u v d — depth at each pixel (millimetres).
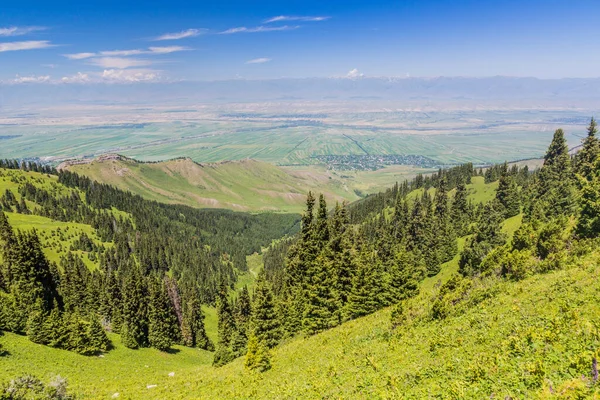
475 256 90062
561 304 24922
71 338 64688
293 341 58125
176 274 199125
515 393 16375
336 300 57750
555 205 93375
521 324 24984
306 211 68312
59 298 94062
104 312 99125
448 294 40250
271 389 34188
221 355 60750
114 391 46406
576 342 18891
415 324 37781
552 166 115375
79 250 177000
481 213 121250
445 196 141750
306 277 63938
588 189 52562
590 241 44062
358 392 24547
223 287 85750
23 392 34312
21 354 55938
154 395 43438
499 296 34188
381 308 57250
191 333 101688
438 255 105812
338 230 78750
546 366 17531
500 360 19922
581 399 14031
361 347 38188
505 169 120500
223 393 38250
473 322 29531
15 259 86875
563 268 36562
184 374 59031
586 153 102812
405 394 20797
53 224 194000
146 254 198875
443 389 19547
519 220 109188
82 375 55750
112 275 100875
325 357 39656
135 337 82188
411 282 59531
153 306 86500
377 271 66688
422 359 26844
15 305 68312
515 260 41656
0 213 115250
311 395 27922
